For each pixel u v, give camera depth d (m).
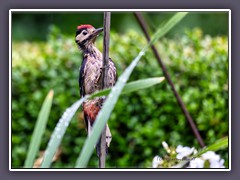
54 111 12.09
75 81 12.15
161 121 11.69
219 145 5.40
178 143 11.55
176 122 11.64
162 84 11.73
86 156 4.83
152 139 11.68
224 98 11.58
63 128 5.12
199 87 11.73
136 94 11.82
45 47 12.81
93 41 8.34
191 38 12.33
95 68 8.16
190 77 11.77
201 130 11.54
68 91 12.16
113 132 11.81
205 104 11.39
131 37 12.40
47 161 5.03
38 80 12.28
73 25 19.12
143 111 11.81
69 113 5.17
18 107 12.16
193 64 11.80
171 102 11.62
